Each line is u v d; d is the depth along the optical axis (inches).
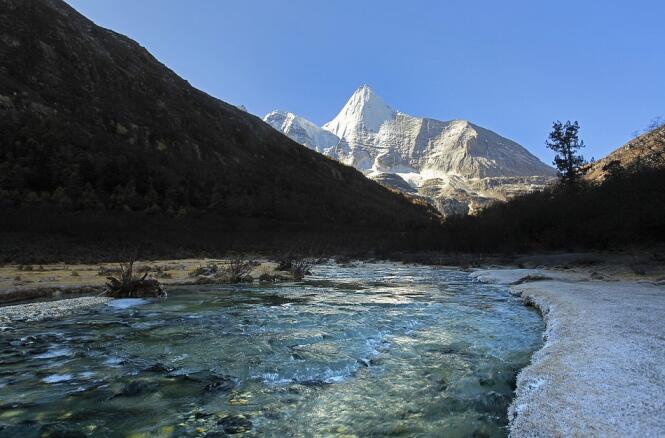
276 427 232.2
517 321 532.4
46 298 721.0
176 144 4060.0
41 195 2197.3
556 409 223.5
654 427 194.1
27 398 272.4
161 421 238.8
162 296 752.3
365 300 715.4
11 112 2706.7
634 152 2268.7
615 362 292.4
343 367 339.6
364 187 6678.2
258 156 5334.6
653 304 531.5
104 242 1887.3
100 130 3353.8
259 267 1440.7
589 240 1680.6
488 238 2326.5
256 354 374.3
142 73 4987.7
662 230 1353.3
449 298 746.2
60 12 4820.4
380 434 223.5
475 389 291.4
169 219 2625.5
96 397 274.5
